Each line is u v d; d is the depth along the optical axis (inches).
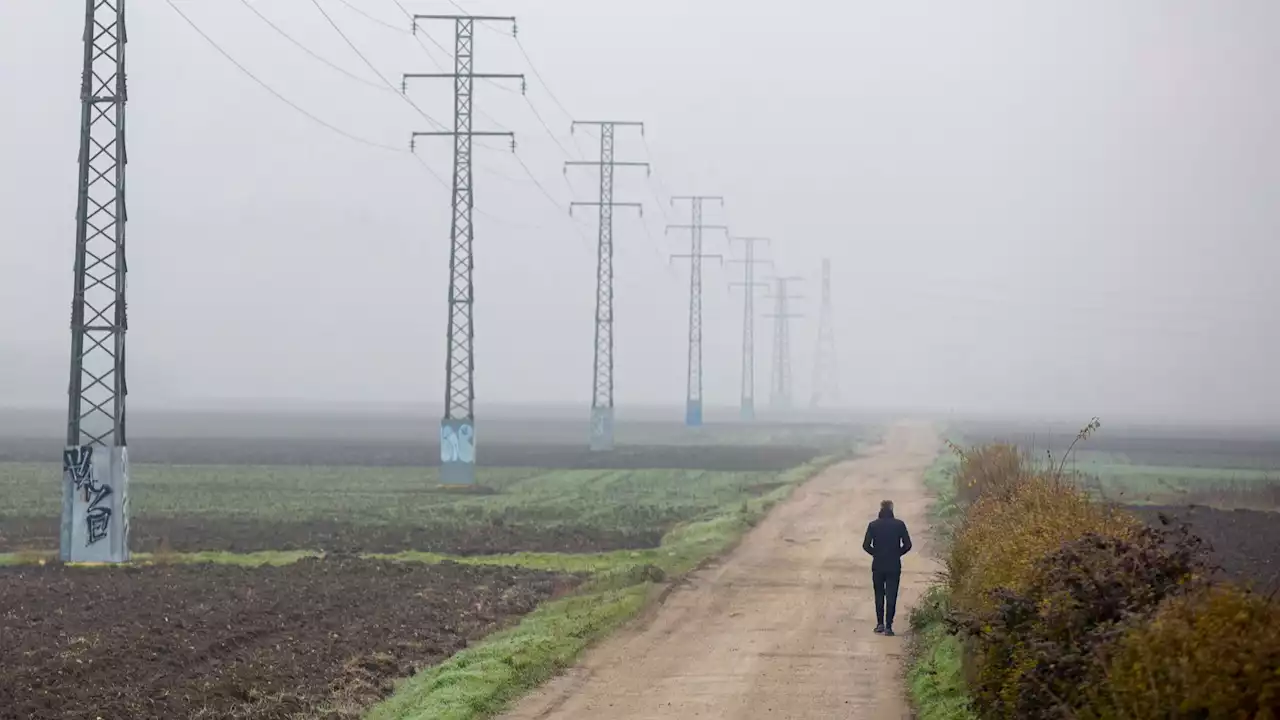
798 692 1096.2
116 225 2006.6
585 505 3154.5
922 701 1018.1
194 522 2704.2
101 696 1084.5
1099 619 748.0
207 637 1364.4
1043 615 779.4
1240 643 573.3
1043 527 988.6
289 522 2706.7
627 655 1286.9
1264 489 3230.8
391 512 2970.0
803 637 1379.2
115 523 2021.4
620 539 2443.4
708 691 1107.3
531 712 1043.3
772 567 1993.1
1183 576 735.7
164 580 1833.2
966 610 1069.8
